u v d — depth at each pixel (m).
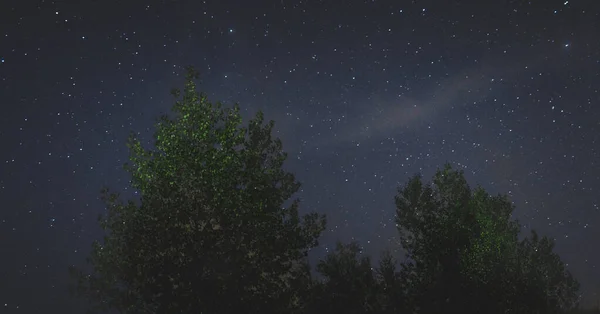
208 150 9.44
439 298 9.79
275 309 9.54
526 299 10.18
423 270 10.21
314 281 10.24
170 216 9.16
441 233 10.22
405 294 10.02
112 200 9.75
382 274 10.20
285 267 9.67
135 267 9.19
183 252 9.06
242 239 9.43
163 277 8.88
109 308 9.48
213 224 9.45
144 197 9.44
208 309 9.01
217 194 9.23
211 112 9.91
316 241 10.19
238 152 9.80
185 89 9.93
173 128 9.69
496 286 10.06
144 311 9.38
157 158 9.54
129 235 9.38
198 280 8.88
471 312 9.76
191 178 9.38
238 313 9.05
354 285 10.03
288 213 10.03
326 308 9.88
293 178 10.34
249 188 9.44
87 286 9.57
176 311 8.91
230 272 9.02
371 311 10.00
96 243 9.65
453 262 10.05
